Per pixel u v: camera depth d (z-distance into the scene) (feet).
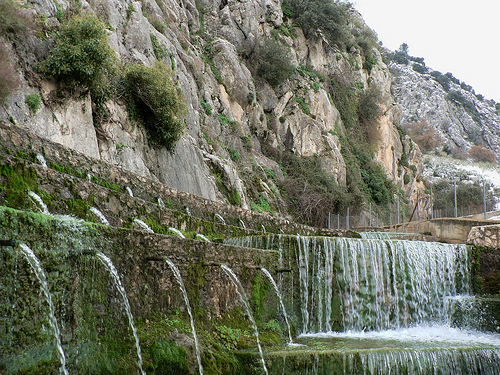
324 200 107.04
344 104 143.64
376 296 43.62
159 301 26.50
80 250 22.04
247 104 104.68
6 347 18.02
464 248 51.44
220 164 77.92
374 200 138.21
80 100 48.19
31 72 43.37
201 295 29.60
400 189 172.65
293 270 39.29
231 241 42.11
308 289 39.78
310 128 116.78
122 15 64.08
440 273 48.93
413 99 425.69
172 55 75.56
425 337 40.19
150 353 24.06
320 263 41.04
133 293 25.03
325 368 28.94
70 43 46.85
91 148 48.57
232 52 103.81
